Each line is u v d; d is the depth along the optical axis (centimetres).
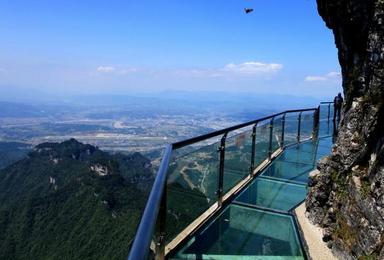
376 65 318
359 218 323
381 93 319
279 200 509
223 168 459
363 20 332
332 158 399
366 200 314
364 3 324
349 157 363
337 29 395
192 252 337
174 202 312
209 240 371
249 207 463
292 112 854
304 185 575
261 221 436
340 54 408
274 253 367
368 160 343
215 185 446
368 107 337
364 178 335
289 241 394
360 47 355
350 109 371
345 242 339
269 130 698
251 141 588
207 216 412
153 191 194
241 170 551
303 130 949
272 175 629
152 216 154
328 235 379
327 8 390
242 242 383
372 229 298
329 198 400
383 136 313
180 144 326
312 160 726
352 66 374
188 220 363
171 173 300
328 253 364
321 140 964
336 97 941
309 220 429
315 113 995
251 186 551
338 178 383
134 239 130
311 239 388
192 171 366
